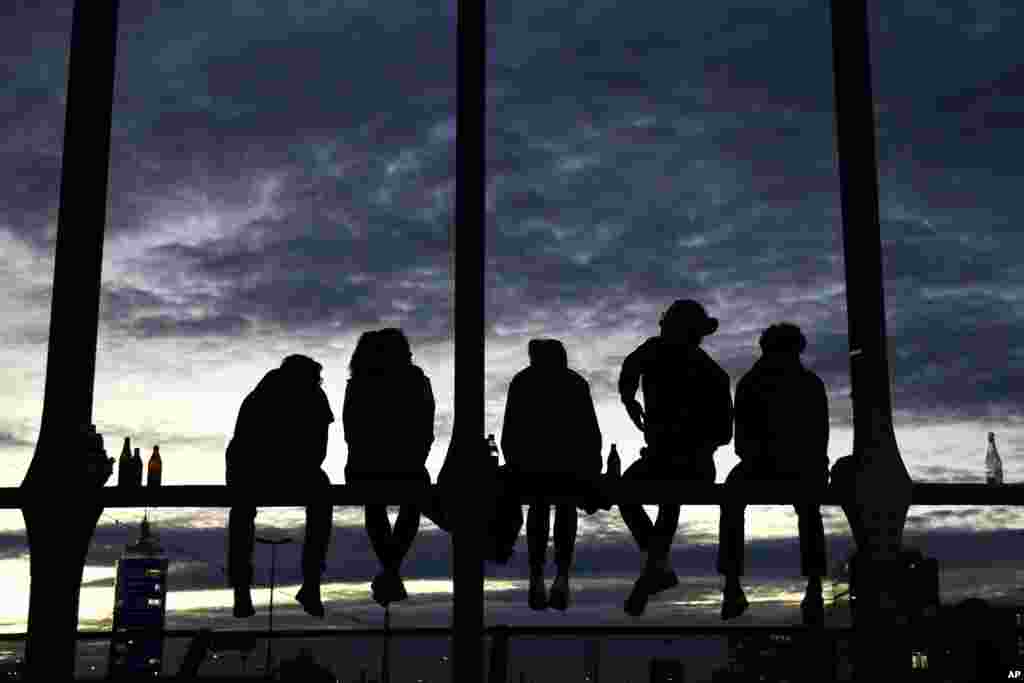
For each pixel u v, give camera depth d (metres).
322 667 6.74
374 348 6.48
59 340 5.35
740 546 6.53
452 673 5.20
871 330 5.80
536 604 6.41
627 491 5.95
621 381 6.61
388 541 6.53
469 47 5.61
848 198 5.94
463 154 5.54
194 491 5.45
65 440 5.27
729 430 6.51
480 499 5.35
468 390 5.43
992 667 5.85
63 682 5.09
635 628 6.49
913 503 5.65
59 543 5.20
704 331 6.58
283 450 6.45
